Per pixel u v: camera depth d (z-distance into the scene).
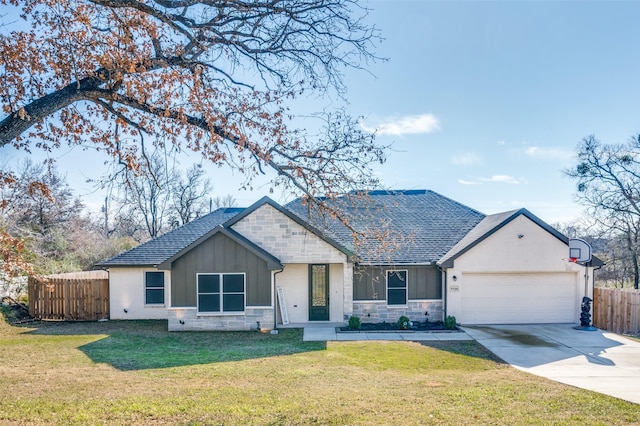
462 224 21.42
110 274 19.95
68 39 6.88
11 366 11.18
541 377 10.37
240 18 7.95
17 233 23.33
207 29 7.76
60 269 25.58
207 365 11.20
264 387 9.07
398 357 12.39
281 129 8.27
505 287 18.17
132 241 33.88
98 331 16.86
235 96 8.18
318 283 18.70
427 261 18.50
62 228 31.20
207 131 7.87
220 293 17.06
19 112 6.00
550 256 18.00
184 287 17.05
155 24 7.66
